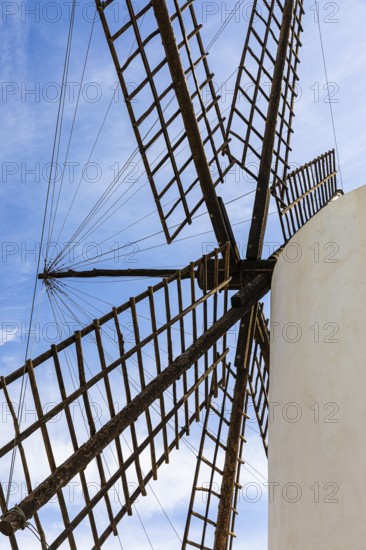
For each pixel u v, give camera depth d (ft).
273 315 18.47
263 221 24.22
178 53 21.20
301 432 15.01
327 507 13.69
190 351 20.26
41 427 16.88
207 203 23.00
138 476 19.69
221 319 21.62
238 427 24.20
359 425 13.78
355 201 15.85
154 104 21.76
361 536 12.94
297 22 28.32
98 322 18.51
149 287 19.95
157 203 22.38
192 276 21.59
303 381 15.34
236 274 23.68
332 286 15.47
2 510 16.17
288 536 14.60
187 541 23.79
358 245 15.35
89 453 16.97
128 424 17.97
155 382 19.08
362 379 14.11
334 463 13.88
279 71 26.12
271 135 25.14
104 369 18.40
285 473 15.40
